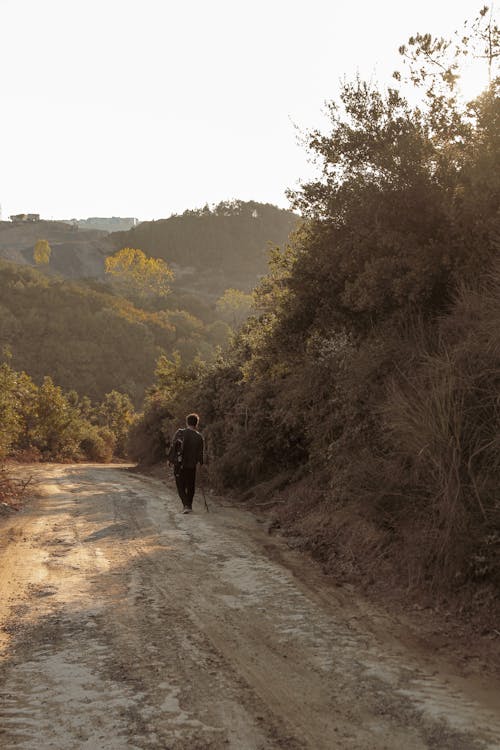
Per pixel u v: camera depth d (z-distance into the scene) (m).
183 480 11.34
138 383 112.12
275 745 3.29
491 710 3.68
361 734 3.40
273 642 4.81
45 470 26.66
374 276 8.84
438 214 8.82
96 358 112.38
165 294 185.75
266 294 13.66
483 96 8.77
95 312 126.06
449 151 9.26
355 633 5.01
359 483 7.55
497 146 8.40
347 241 9.66
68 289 133.38
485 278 7.73
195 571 6.93
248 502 12.71
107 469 31.22
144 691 3.94
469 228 8.30
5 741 3.33
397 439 6.98
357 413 8.30
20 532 9.45
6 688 4.00
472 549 5.53
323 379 9.97
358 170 9.91
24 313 117.94
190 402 21.69
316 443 10.34
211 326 148.25
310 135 10.15
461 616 5.21
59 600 5.89
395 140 9.48
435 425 6.16
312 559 7.46
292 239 13.12
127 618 5.36
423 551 6.07
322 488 10.09
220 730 3.45
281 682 4.09
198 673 4.22
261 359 13.61
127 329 122.12
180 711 3.67
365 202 9.36
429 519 6.27
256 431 13.88
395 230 9.17
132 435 34.88
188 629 5.10
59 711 3.67
